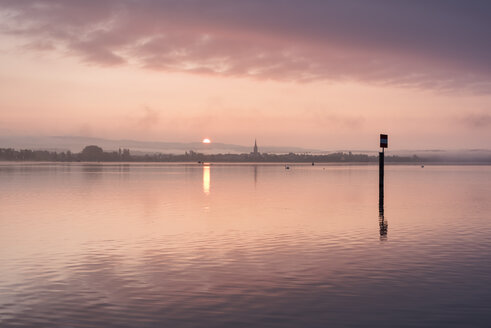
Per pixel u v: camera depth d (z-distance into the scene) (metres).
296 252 19.23
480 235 23.39
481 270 16.08
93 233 24.03
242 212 33.66
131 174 123.25
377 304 12.52
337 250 19.62
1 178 91.94
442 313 11.84
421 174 127.06
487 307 12.27
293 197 47.25
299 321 11.31
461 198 46.06
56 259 17.98
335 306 12.38
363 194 51.53
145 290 13.87
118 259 17.98
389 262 17.31
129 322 11.28
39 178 92.62
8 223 27.83
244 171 168.38
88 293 13.59
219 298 13.08
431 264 16.97
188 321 11.34
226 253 19.08
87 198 45.50
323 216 31.25
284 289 13.91
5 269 16.42
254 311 12.02
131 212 33.66
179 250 19.67
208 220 29.20
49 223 27.84
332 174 129.38
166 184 72.00
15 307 12.40
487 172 148.50
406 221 28.67
